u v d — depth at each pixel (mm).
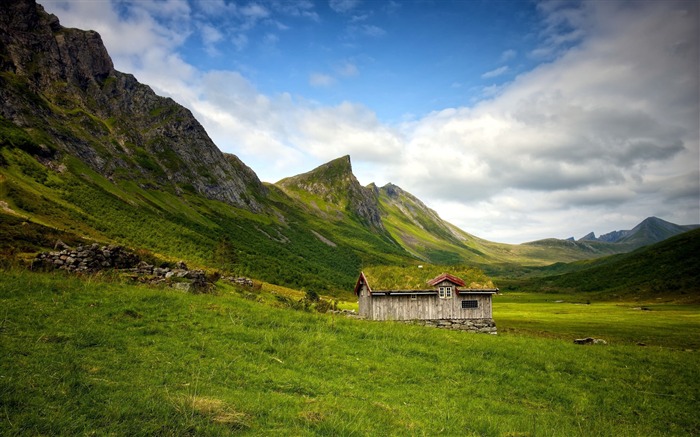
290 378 17500
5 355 14320
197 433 10969
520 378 22969
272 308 31250
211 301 28906
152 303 25641
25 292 22922
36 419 10406
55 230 61594
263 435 11516
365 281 52000
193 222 195125
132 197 184500
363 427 13172
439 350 26844
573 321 66812
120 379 14000
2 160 121438
